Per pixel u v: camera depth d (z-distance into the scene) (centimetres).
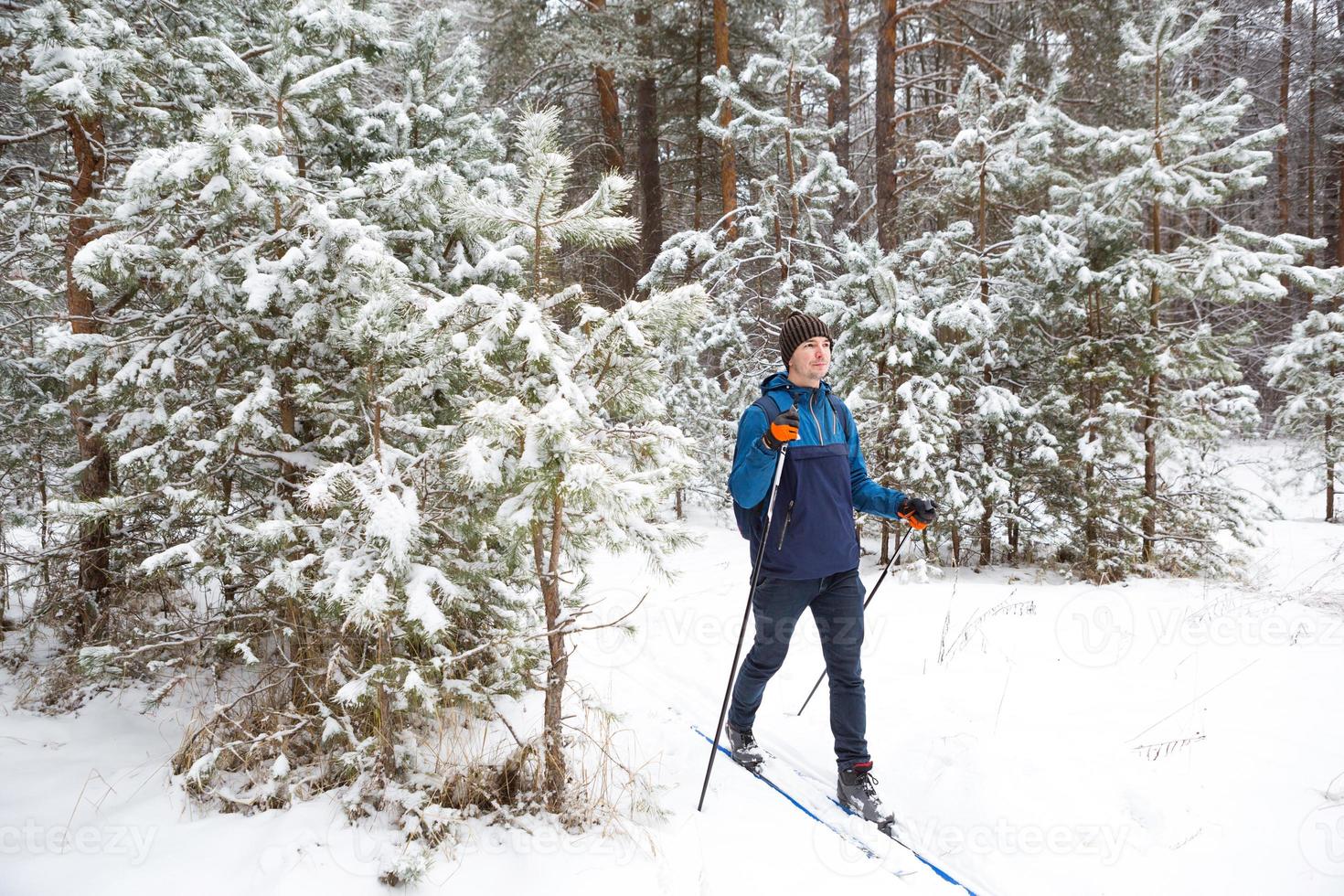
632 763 276
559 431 191
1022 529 639
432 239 346
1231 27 1445
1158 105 618
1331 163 1619
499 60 1161
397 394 261
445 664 225
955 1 1058
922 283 677
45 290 330
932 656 398
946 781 265
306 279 273
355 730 245
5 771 238
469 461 200
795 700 345
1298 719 305
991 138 664
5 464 409
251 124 261
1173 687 344
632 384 238
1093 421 607
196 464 269
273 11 326
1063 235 623
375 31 355
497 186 397
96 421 306
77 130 346
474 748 262
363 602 198
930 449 562
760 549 257
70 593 341
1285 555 753
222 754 243
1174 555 622
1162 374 598
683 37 1261
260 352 290
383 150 396
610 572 602
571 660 399
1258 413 614
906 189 1004
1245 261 571
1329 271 587
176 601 353
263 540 232
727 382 912
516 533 212
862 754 253
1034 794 253
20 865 187
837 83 826
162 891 179
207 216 279
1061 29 1020
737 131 804
